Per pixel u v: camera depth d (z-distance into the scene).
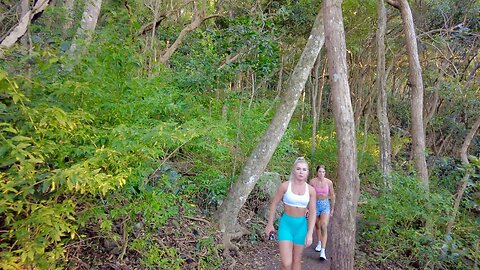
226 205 5.63
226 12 11.37
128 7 7.51
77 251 3.50
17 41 3.78
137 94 3.42
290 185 4.04
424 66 14.18
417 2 12.66
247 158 6.42
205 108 6.52
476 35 11.74
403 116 16.72
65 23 4.88
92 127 2.85
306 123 13.36
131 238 4.04
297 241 4.00
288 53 13.53
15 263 2.31
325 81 17.09
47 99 2.60
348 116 4.17
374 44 14.01
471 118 13.59
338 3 4.36
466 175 5.80
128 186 3.12
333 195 5.86
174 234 4.76
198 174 5.90
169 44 10.27
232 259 5.10
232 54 7.15
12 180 2.13
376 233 6.33
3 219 2.56
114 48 3.33
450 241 5.55
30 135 2.41
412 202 6.32
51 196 2.51
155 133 2.84
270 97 12.12
